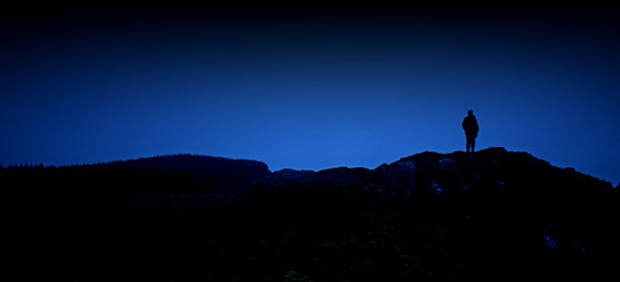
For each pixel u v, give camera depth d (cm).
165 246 1212
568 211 1305
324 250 1122
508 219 1259
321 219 1402
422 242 1118
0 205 1227
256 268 1023
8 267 923
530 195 1505
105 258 1074
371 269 960
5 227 1117
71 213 1358
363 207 1564
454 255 1015
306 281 923
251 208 1536
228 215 1505
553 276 881
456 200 1510
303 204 1556
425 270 931
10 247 1022
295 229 1322
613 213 1248
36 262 978
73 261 1024
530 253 1005
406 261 991
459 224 1247
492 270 918
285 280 934
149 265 1046
